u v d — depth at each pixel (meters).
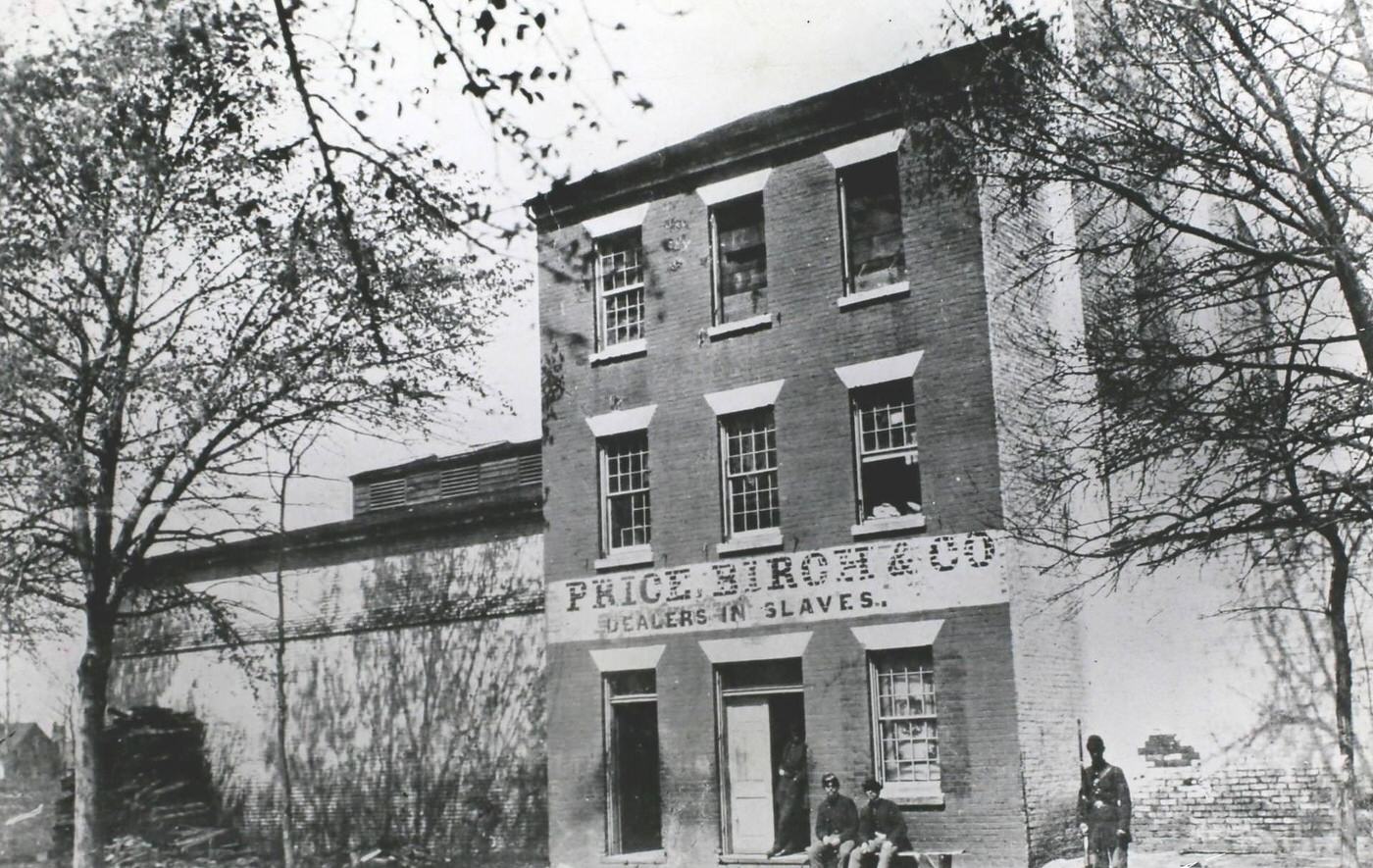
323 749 26.20
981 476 18.47
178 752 27.34
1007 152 15.84
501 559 24.16
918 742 18.67
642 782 21.78
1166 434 13.91
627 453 22.48
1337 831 17.17
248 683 27.62
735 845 20.11
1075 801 18.42
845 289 20.20
